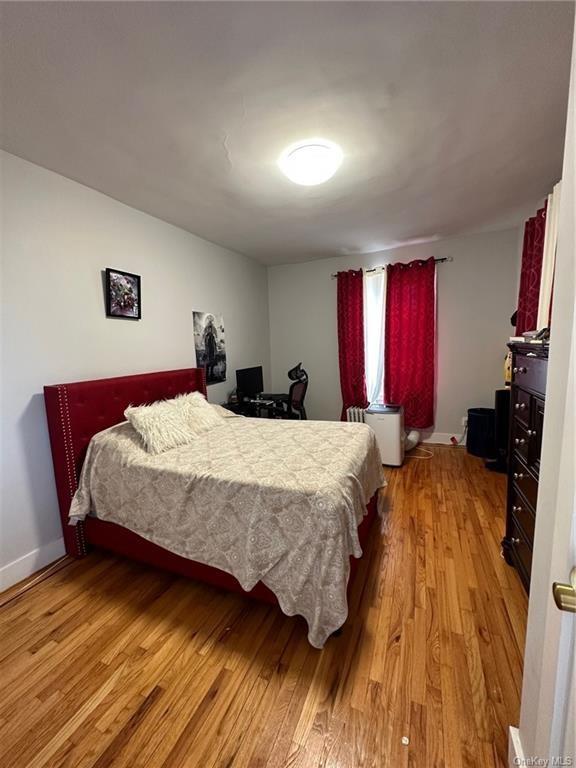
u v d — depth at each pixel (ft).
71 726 3.67
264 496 4.87
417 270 12.34
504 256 11.47
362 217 9.43
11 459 6.07
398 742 3.40
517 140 5.87
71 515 6.44
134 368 8.65
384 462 11.35
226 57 4.03
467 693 3.86
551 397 2.37
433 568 6.08
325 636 4.36
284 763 3.27
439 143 5.90
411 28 3.71
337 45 3.91
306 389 14.69
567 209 2.13
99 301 7.65
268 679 4.13
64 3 3.33
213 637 4.79
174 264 9.93
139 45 3.83
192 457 6.29
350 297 13.65
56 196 6.68
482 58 4.13
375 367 13.80
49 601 5.60
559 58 4.14
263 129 5.41
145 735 3.56
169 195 7.77
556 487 2.29
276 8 3.44
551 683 2.03
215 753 3.38
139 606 5.45
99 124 5.21
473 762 3.22
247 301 13.92
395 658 4.33
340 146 5.91
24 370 6.24
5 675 4.29
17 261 6.09
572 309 2.07
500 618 4.91
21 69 4.09
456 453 12.26
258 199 8.05
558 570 1.96
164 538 5.74
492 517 7.83
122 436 6.75
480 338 12.17
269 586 4.78
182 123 5.23
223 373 12.39
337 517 4.49
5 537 6.00
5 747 3.50
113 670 4.32
